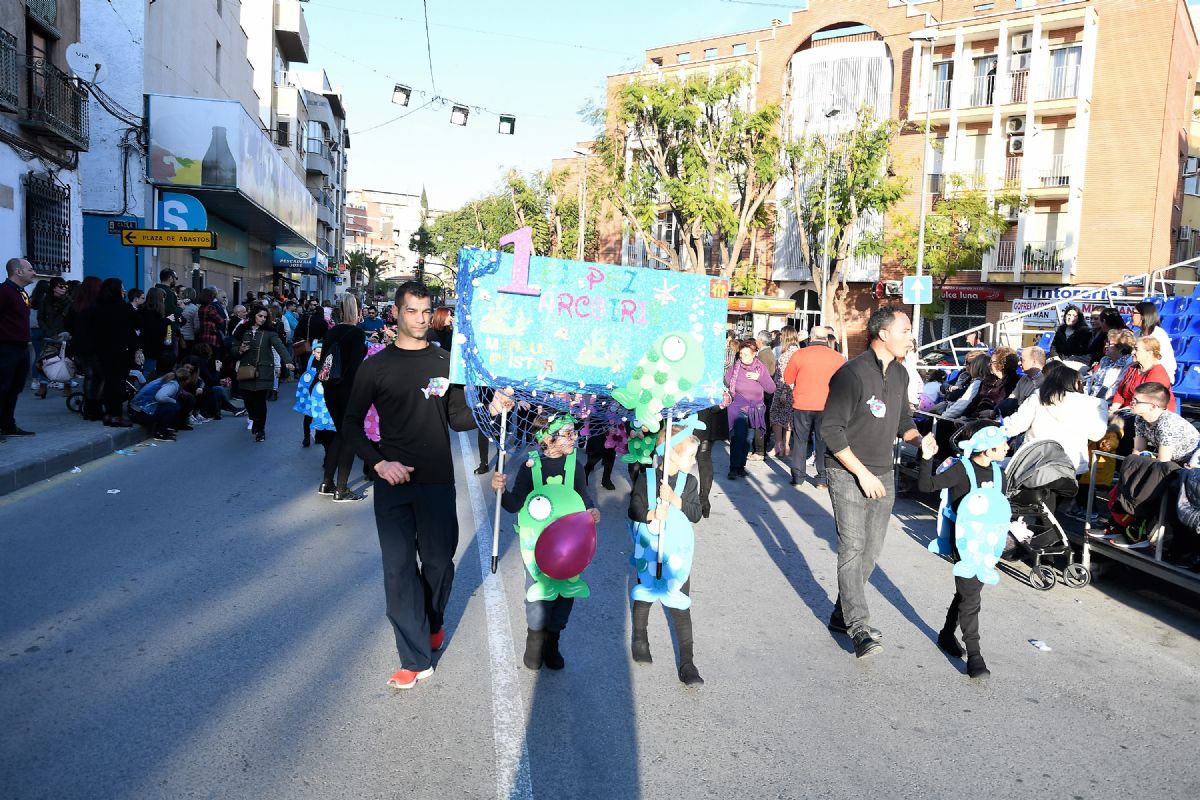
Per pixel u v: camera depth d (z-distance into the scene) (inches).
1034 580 270.2
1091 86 1307.8
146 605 211.8
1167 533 250.2
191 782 133.7
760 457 537.3
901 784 144.2
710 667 192.1
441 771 140.8
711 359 182.5
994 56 1391.5
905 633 221.3
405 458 172.4
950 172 1362.0
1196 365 393.4
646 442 187.2
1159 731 169.0
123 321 455.5
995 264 1380.4
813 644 210.4
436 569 177.8
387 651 190.1
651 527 182.2
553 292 174.9
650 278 179.8
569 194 2322.8
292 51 1815.9
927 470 225.5
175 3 911.0
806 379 430.9
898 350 201.6
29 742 143.6
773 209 1531.7
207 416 570.9
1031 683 191.3
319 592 227.8
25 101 610.2
